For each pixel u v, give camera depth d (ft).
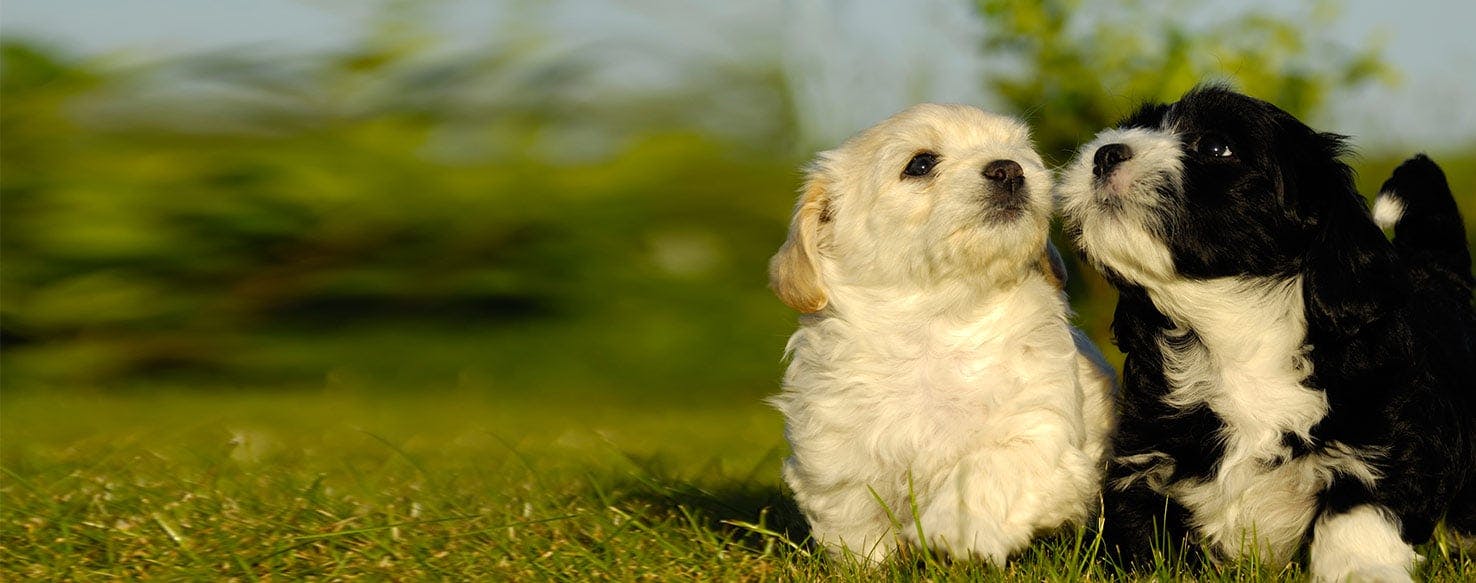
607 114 38.65
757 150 39.47
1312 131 15.60
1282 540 15.52
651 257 37.29
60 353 34.50
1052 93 32.35
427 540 16.53
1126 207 15.31
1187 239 15.12
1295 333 15.25
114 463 21.67
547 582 15.44
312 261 35.47
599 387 35.91
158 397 33.09
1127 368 16.33
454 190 35.78
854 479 16.46
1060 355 16.42
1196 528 15.79
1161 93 30.96
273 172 34.96
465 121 37.40
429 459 23.54
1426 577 15.23
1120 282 16.01
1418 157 17.02
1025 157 17.16
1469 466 15.39
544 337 36.27
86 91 35.53
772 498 19.22
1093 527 16.51
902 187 16.98
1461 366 15.69
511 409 32.83
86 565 15.81
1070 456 15.85
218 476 20.38
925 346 16.58
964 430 16.17
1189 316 15.55
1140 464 15.90
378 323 36.06
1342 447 14.78
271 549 16.05
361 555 16.14
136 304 34.71
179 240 34.81
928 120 17.65
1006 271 16.51
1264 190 15.11
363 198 35.27
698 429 29.53
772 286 17.90
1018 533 15.21
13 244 34.37
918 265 16.57
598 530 17.31
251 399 33.04
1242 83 30.73
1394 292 14.89
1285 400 15.17
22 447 23.41
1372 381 14.76
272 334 35.63
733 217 37.63
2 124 34.60
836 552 16.46
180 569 15.44
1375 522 14.47
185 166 34.94
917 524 14.93
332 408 31.42
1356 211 15.17
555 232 36.40
